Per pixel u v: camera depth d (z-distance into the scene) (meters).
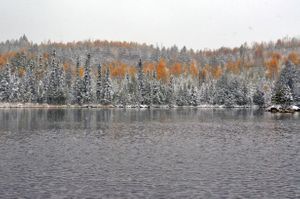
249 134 58.22
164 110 148.00
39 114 105.44
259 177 29.64
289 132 60.97
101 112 123.12
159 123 79.38
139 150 41.91
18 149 41.81
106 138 52.44
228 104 184.00
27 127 66.94
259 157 37.81
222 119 93.25
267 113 124.62
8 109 135.38
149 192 25.66
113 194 25.16
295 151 41.47
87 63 162.25
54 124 73.81
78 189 26.20
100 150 41.75
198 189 26.41
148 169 32.22
